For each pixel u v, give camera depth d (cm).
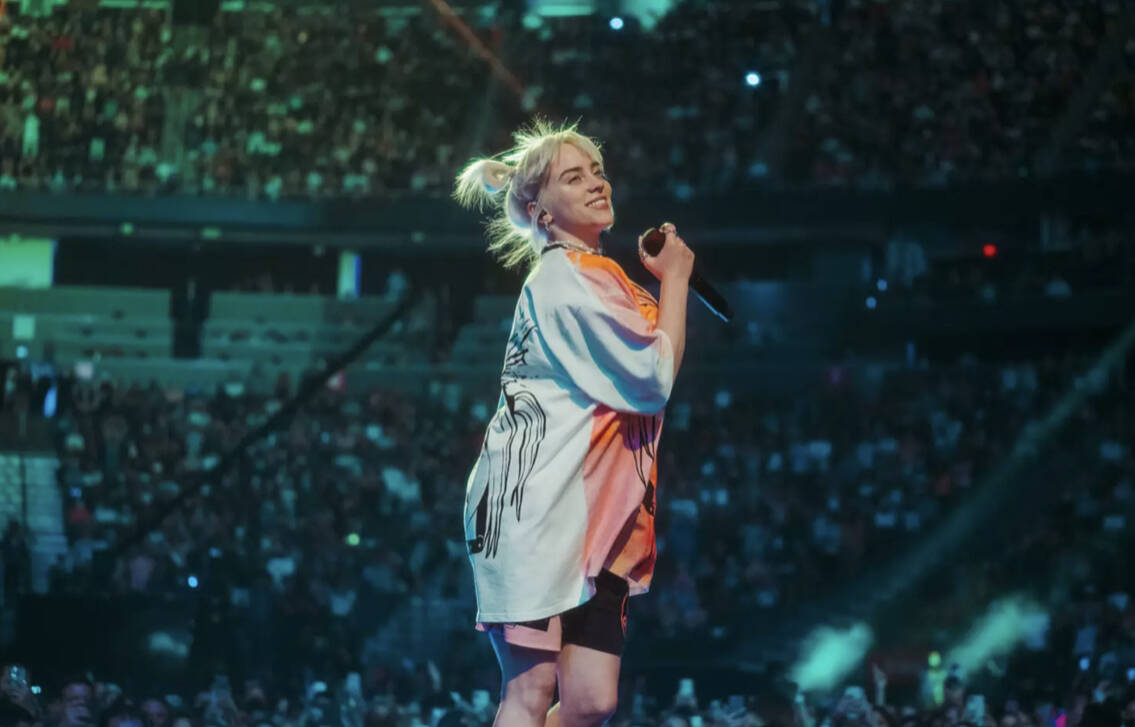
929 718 1539
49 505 2598
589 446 318
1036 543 2156
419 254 3409
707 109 3238
